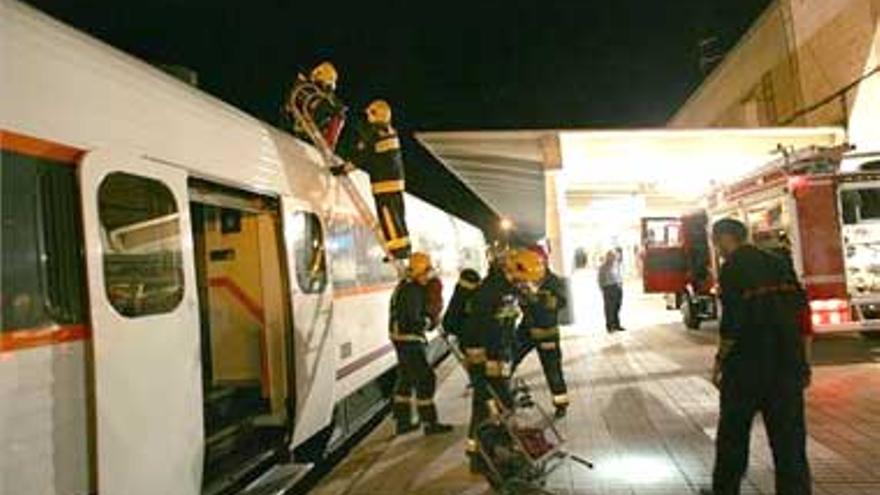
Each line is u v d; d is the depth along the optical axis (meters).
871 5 16.78
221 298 7.12
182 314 4.89
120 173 4.44
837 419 7.99
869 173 11.80
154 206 4.77
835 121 18.94
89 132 4.24
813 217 11.88
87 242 4.05
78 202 4.08
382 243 8.61
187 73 6.55
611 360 13.01
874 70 16.83
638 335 16.52
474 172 20.72
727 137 17.88
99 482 3.97
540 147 17.88
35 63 3.92
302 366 6.95
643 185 21.16
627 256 31.08
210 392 7.12
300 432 6.88
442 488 6.49
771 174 12.70
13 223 3.67
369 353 9.48
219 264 7.12
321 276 7.74
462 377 12.72
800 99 21.16
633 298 27.52
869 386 9.55
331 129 8.23
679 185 21.16
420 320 8.62
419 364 8.55
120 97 4.61
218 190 6.04
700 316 16.86
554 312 8.95
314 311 7.41
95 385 4.01
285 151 7.29
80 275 4.07
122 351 4.24
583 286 30.39
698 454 7.08
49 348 3.79
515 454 6.18
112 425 4.10
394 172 8.53
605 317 17.53
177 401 4.75
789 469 5.12
